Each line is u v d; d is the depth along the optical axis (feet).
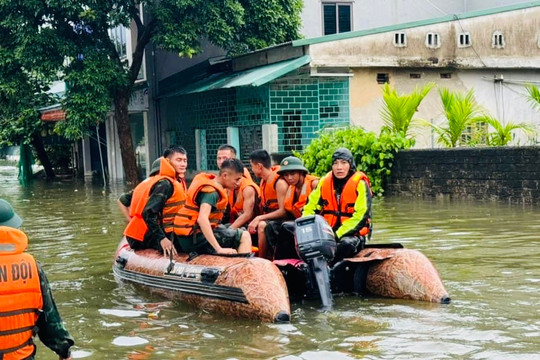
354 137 52.95
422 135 62.85
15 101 73.67
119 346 18.53
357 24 83.76
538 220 36.09
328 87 63.16
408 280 22.17
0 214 12.93
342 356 16.87
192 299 22.50
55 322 13.24
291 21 73.61
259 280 20.80
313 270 22.04
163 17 66.39
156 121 81.66
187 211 23.99
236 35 71.92
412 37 63.31
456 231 34.12
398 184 51.03
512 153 42.96
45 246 35.12
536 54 66.90
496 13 65.46
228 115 69.41
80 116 67.56
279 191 25.88
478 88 66.59
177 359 17.24
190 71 79.66
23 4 64.75
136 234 26.61
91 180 86.17
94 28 69.15
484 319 19.48
